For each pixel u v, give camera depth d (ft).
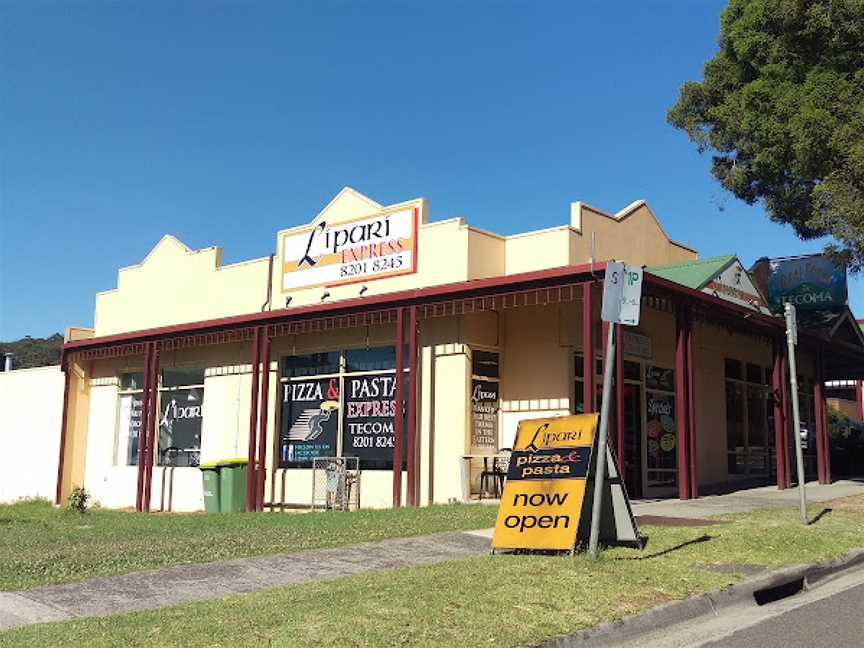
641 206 64.85
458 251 56.49
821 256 74.02
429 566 29.40
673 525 39.50
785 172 63.57
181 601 25.30
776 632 23.21
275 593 25.32
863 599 27.43
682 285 51.26
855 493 57.98
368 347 61.31
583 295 47.21
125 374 80.84
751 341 77.97
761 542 34.14
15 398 89.66
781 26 56.18
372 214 62.39
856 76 52.90
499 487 55.47
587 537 32.96
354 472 59.62
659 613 24.03
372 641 20.06
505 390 57.31
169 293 77.92
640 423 60.34
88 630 21.30
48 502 81.46
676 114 69.82
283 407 66.39
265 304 68.90
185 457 73.26
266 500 65.21
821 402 70.64
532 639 20.75
